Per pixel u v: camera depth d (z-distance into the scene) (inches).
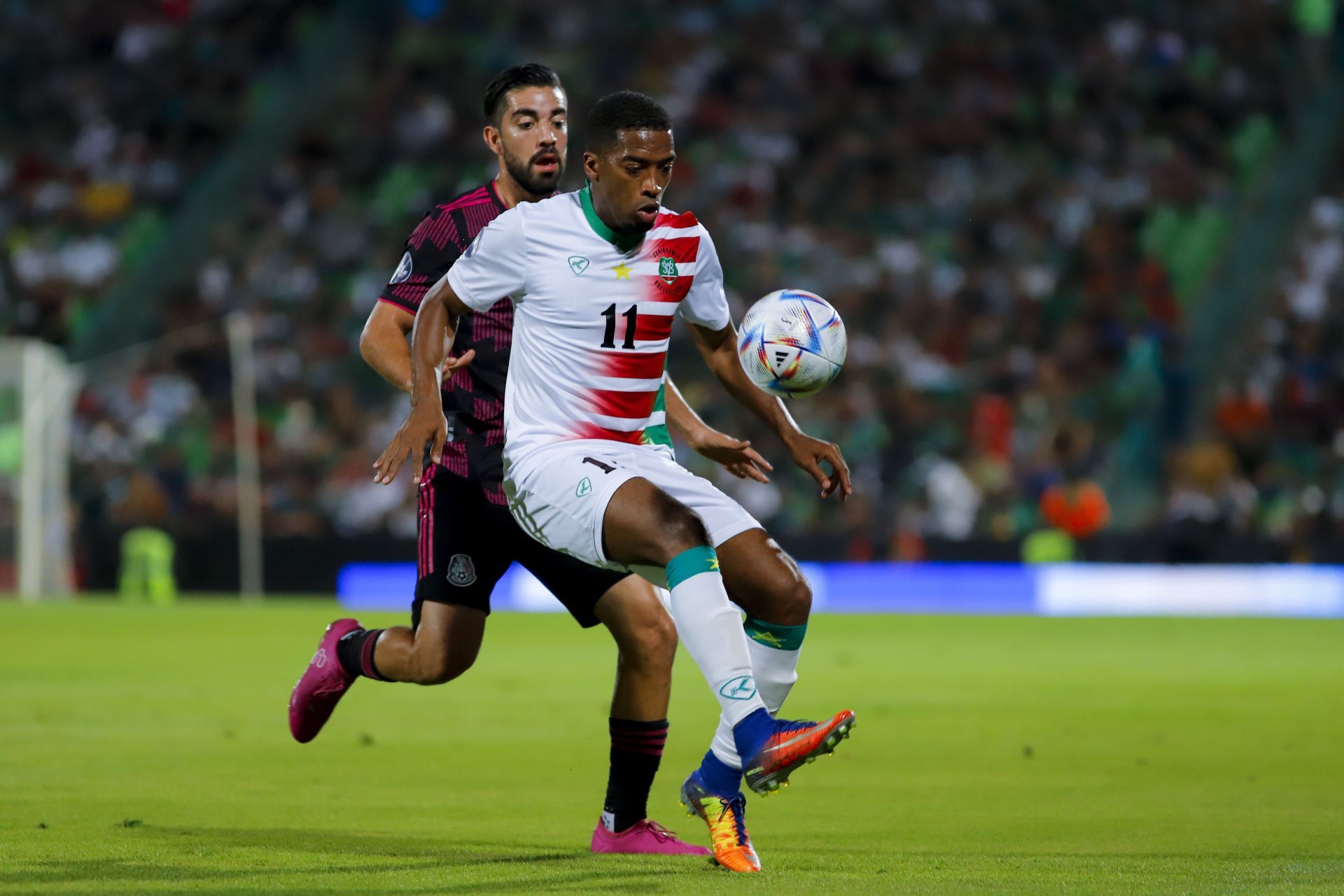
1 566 2851.9
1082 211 3634.4
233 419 3257.9
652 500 576.7
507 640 2005.4
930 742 1011.3
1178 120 3868.1
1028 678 1486.2
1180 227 3671.3
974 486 2947.8
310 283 3535.9
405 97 3900.1
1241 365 3371.1
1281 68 4003.4
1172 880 540.1
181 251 3656.5
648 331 621.9
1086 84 3882.9
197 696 1274.6
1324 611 2770.7
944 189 3678.6
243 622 2169.0
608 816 636.1
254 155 3836.1
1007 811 738.2
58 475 2866.6
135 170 3833.7
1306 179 3786.9
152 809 723.4
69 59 4015.8
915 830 685.3
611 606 645.9
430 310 626.8
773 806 757.3
